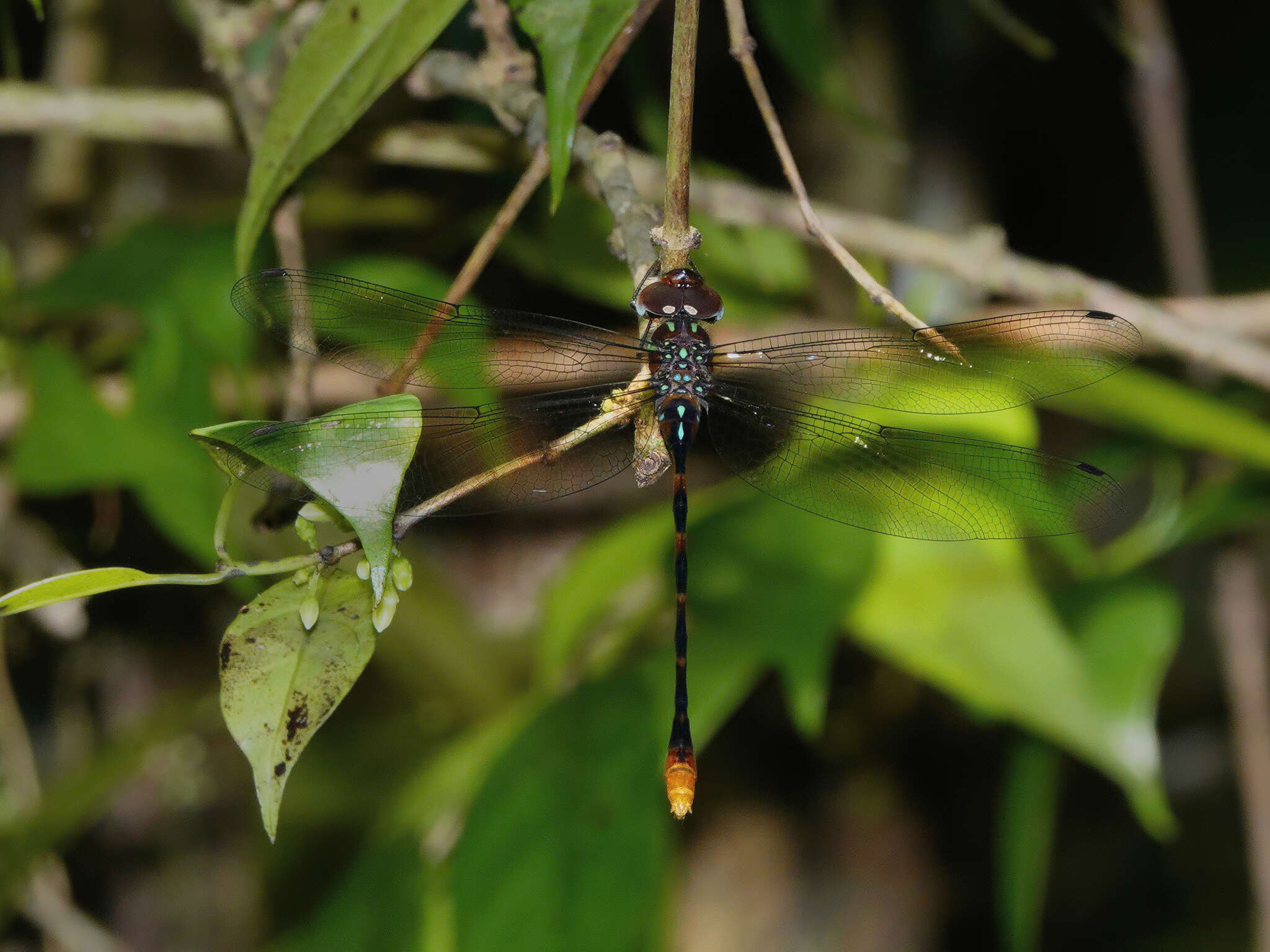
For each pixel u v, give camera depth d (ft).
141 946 2.58
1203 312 2.51
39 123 2.45
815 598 2.44
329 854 2.58
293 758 2.29
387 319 2.38
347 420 2.29
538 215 2.50
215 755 2.58
